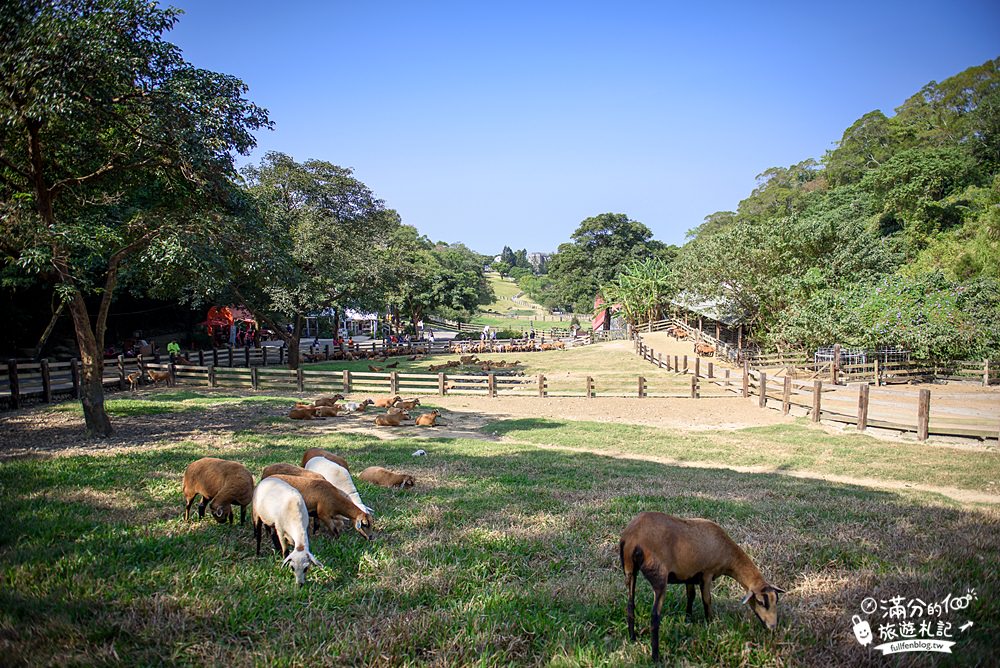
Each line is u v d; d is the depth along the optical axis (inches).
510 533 258.5
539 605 189.8
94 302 1350.9
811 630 174.1
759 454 537.0
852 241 1343.5
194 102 477.1
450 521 278.8
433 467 425.7
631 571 169.6
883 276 1223.5
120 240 458.6
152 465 382.0
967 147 2423.7
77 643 158.6
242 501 260.1
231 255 557.0
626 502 321.7
